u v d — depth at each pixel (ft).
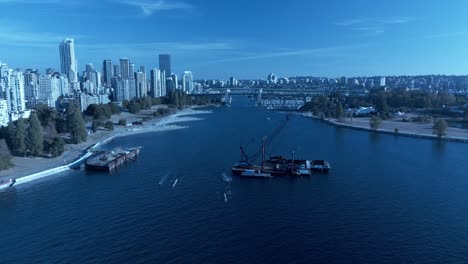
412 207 513.45
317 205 525.75
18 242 423.64
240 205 529.45
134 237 428.56
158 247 404.16
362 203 531.09
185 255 386.73
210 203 538.06
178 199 555.69
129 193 589.32
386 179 650.43
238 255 386.11
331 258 380.58
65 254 393.70
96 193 593.83
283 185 628.69
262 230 444.55
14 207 535.60
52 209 524.11
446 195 561.84
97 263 373.81
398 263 371.35
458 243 409.49
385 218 476.95
